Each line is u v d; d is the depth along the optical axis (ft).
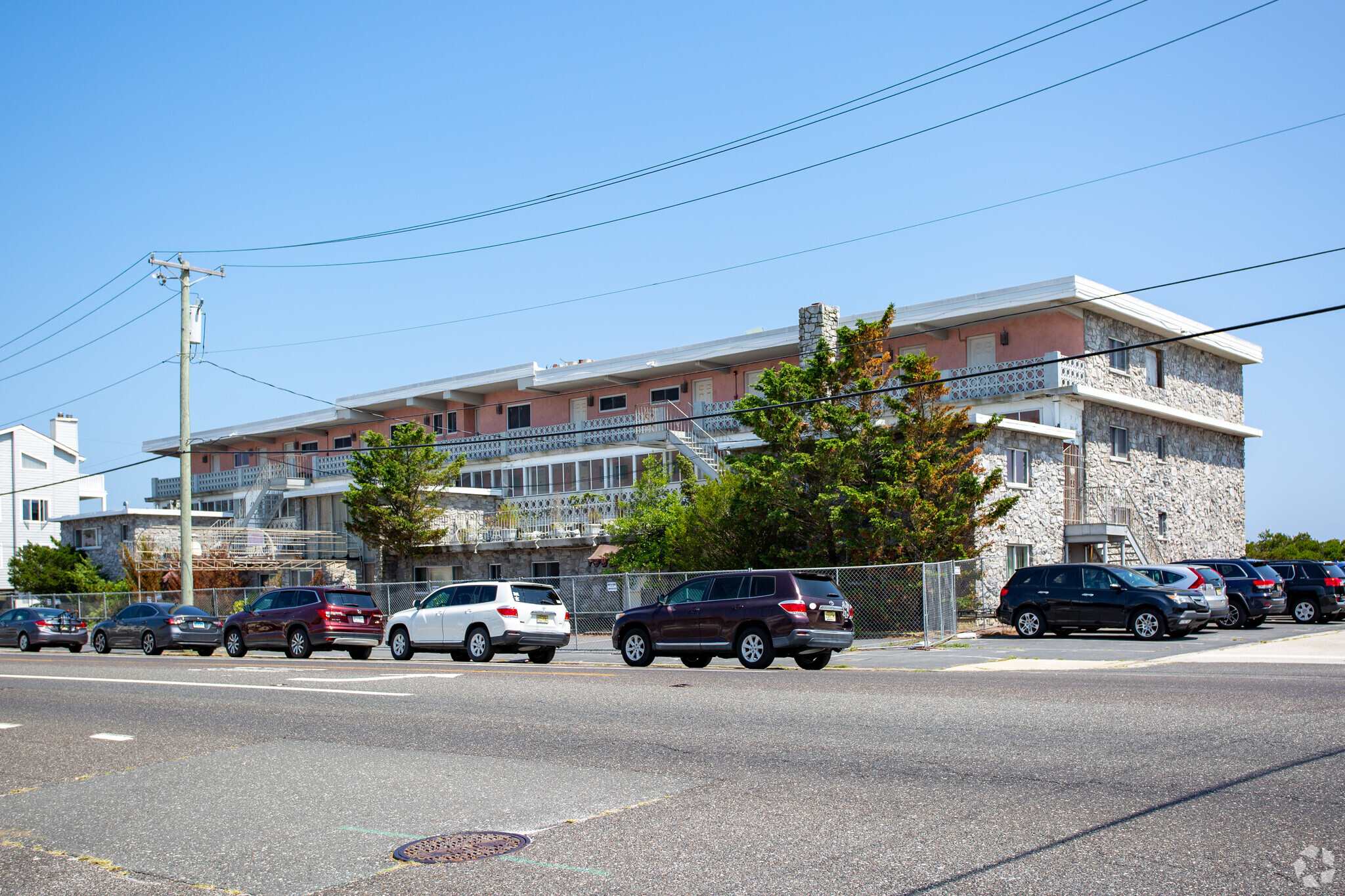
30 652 107.65
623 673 57.47
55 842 24.70
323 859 22.35
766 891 19.31
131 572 145.59
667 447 139.03
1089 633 86.43
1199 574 84.58
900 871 20.11
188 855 23.16
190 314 112.47
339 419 185.68
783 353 144.25
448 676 57.26
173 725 41.75
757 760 30.60
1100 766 28.04
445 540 135.03
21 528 205.77
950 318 126.52
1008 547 103.45
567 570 125.18
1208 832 21.84
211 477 196.44
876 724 35.88
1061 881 19.25
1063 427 117.29
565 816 25.13
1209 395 144.87
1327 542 164.35
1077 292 117.39
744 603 63.05
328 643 84.33
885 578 83.51
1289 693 40.88
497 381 168.76
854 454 86.12
